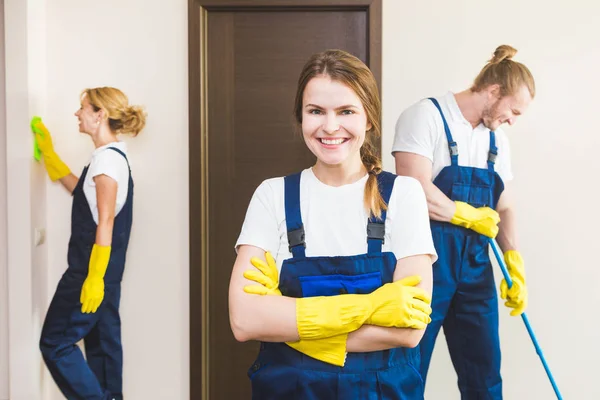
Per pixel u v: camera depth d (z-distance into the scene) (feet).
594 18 8.81
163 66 9.04
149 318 9.22
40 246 9.07
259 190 5.26
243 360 9.40
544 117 8.84
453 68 8.84
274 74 9.11
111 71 9.04
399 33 8.88
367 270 4.93
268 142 9.16
